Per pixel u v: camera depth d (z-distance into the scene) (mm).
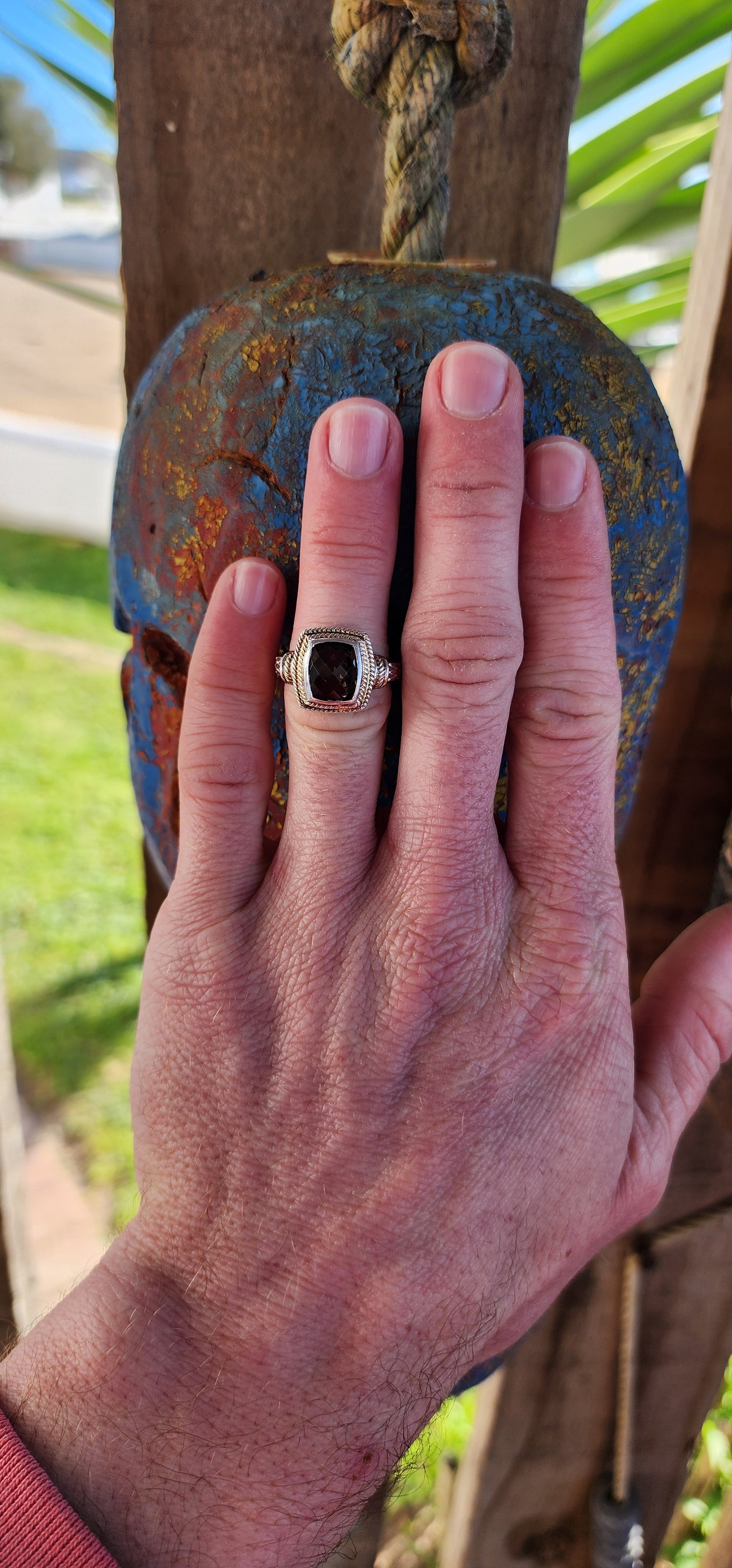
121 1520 160
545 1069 173
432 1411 172
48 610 1271
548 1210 176
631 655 179
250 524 164
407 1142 169
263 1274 169
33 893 801
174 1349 167
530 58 211
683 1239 299
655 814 266
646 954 282
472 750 159
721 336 223
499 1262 173
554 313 165
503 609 151
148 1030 182
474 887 167
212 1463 164
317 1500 168
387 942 168
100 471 1551
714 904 259
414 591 155
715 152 226
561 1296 309
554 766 167
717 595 244
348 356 157
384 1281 168
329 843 166
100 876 825
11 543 1545
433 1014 168
